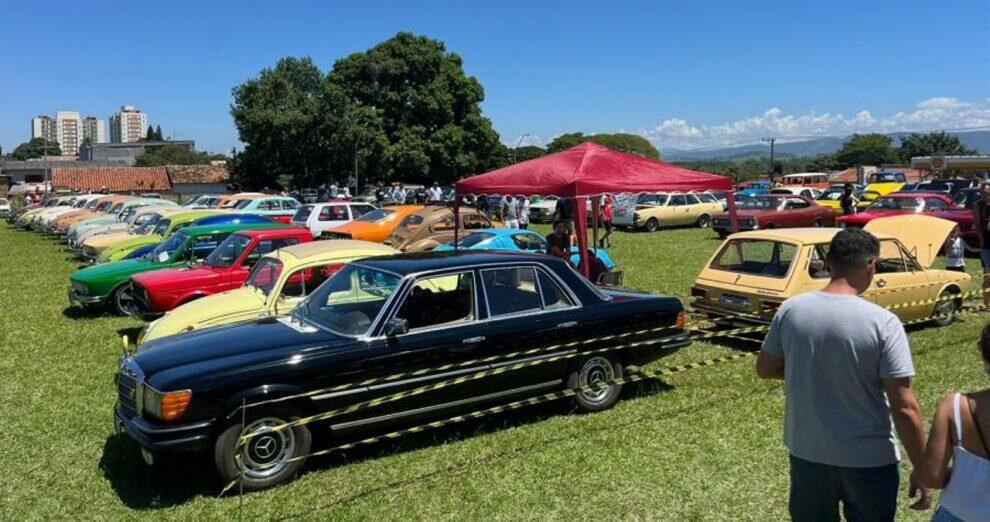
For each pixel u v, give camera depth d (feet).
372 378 17.37
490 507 15.40
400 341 17.75
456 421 19.39
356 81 162.61
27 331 34.27
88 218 79.41
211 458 16.34
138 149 453.99
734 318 27.71
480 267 19.35
